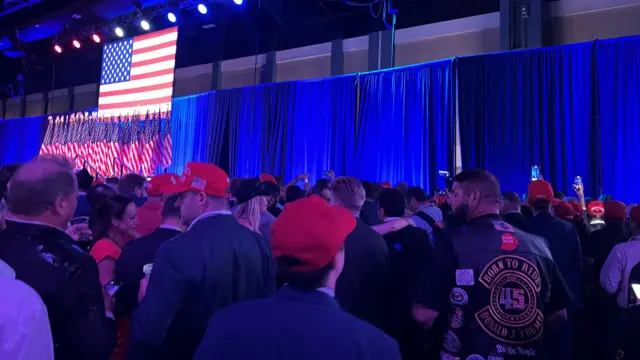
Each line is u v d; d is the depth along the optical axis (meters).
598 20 8.05
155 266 1.75
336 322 1.00
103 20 11.72
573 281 3.10
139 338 1.69
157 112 11.13
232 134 11.48
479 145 8.09
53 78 14.42
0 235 1.39
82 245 2.52
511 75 7.97
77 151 13.20
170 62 10.95
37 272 1.34
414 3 10.02
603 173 7.19
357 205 2.55
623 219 3.80
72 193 1.52
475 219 2.00
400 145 9.11
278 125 10.77
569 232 3.17
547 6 8.53
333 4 10.47
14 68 15.33
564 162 7.51
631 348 2.91
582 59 7.50
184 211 1.96
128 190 3.93
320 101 10.29
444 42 9.57
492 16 9.08
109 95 11.99
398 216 3.02
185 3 10.58
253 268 1.93
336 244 1.07
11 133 15.86
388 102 9.38
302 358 0.95
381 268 2.52
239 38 12.18
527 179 7.69
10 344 0.89
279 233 1.10
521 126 7.81
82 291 1.41
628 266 2.95
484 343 1.81
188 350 1.75
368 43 10.35
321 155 10.11
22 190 1.42
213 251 1.80
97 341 1.42
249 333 0.98
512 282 1.83
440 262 1.93
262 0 10.34
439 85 8.73
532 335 1.80
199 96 12.35
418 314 1.95
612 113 7.21
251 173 11.05
